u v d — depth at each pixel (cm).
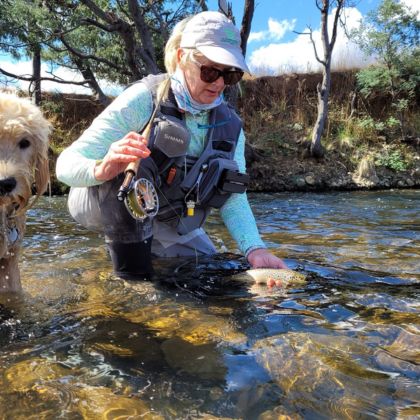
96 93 1452
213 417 131
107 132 252
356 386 148
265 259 284
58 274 289
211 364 164
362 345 179
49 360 168
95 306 228
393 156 1338
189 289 253
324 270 298
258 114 1578
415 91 1616
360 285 264
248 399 141
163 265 295
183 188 273
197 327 200
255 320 208
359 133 1466
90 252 361
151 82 266
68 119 1534
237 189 287
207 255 326
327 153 1368
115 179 247
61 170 245
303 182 1230
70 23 1171
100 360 168
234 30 252
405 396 142
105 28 1172
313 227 513
